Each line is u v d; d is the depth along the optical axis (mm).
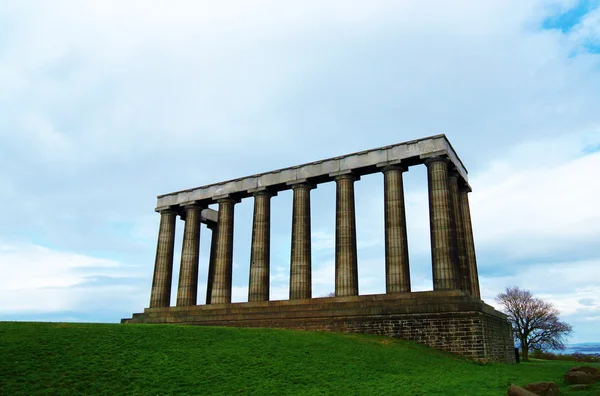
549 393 20641
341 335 36500
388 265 44594
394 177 47031
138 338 28281
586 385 22719
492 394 21344
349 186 49812
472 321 36594
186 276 57906
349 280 46250
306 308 46156
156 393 21000
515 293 92438
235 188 57938
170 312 56062
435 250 42875
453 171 48875
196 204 61062
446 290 40875
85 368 22547
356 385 23750
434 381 25031
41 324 29391
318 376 25078
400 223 45500
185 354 26344
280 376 24469
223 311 51000
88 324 30719
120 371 22766
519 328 89812
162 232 62562
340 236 48031
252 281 52438
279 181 54625
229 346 28781
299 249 50344
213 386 22375
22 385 20000
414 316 39000
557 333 90875
